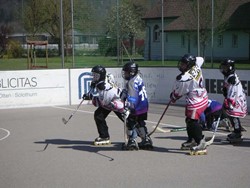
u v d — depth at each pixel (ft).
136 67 26.68
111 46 86.63
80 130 35.09
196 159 25.04
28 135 33.30
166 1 126.52
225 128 34.17
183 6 120.88
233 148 27.86
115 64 78.43
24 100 48.67
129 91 26.63
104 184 20.54
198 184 20.39
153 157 25.64
